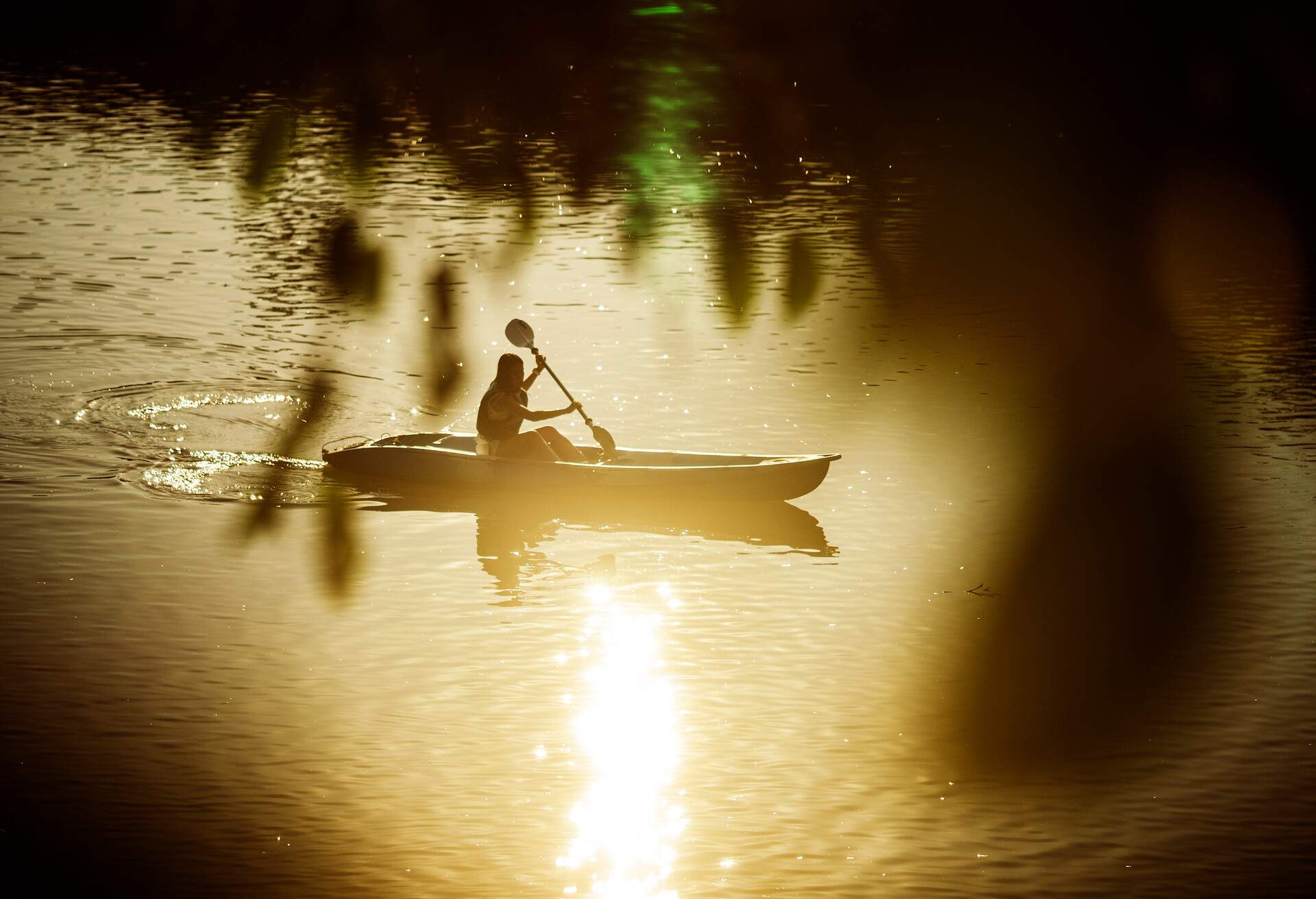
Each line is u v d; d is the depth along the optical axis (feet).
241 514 113.39
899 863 66.49
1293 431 135.13
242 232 213.46
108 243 206.80
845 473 124.26
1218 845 67.82
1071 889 64.23
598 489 119.03
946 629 92.68
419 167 228.22
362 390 145.38
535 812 70.95
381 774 74.23
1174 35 242.99
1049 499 116.37
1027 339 169.48
